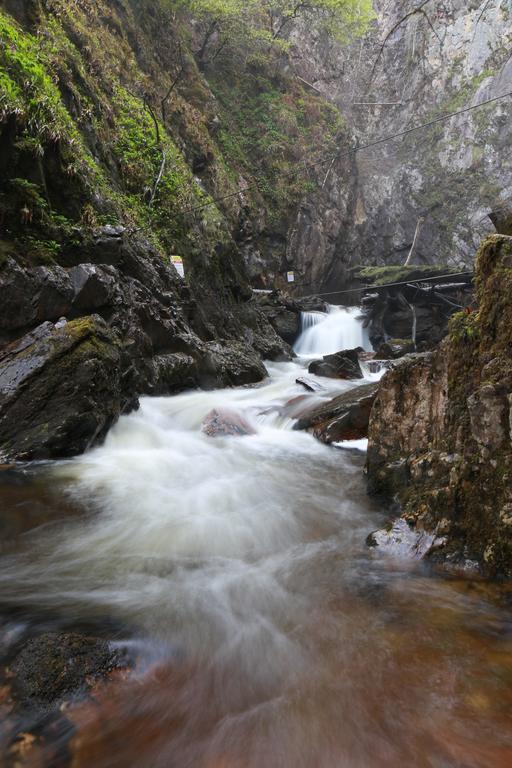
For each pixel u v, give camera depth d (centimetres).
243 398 905
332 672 217
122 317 750
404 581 292
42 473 483
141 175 1272
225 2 2280
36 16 1067
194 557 333
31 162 755
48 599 274
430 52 3144
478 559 285
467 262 2811
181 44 2136
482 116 2886
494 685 204
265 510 414
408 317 2069
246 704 200
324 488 466
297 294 2594
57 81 973
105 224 921
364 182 3144
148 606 269
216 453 590
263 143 2538
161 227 1252
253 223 2344
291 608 269
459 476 305
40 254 729
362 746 179
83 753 174
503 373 293
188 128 1892
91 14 1468
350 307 2383
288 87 2811
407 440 403
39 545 345
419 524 327
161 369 847
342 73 3234
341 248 2905
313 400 789
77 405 544
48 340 574
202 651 233
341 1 2659
